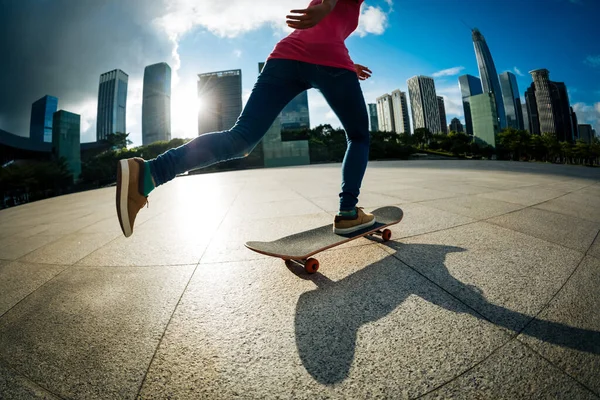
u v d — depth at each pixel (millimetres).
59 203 7641
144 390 867
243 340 1094
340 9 1731
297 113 140375
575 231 2340
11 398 852
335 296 1396
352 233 1899
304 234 1974
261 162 57688
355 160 1879
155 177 1335
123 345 1094
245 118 1616
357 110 1786
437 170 10047
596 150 90938
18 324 1290
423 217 2916
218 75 160750
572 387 819
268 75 1678
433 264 1728
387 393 823
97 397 847
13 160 91250
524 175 7418
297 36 1669
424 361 940
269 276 1669
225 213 3773
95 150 115438
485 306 1252
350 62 1745
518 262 1725
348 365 937
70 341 1135
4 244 3033
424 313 1215
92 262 2111
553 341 1010
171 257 2115
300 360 971
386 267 1711
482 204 3514
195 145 1427
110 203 6332
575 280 1467
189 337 1128
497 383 842
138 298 1487
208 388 866
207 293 1501
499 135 103250
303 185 6973
